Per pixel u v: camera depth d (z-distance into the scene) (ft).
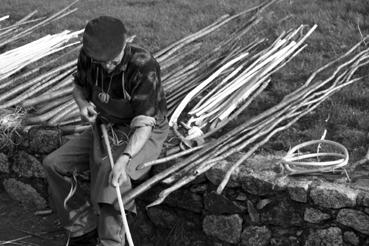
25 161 16.29
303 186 12.60
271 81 17.92
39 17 26.76
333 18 22.21
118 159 12.14
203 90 17.33
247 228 13.33
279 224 13.02
